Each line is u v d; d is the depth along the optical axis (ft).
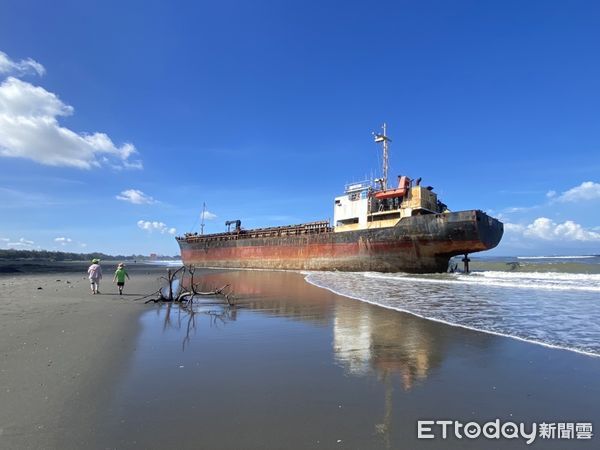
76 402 16.21
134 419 14.70
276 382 19.10
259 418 14.99
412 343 27.35
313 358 23.47
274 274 114.62
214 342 27.32
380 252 111.04
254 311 41.88
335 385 18.85
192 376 19.85
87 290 62.90
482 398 17.40
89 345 25.25
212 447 12.68
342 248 120.78
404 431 14.07
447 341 27.96
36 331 29.17
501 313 40.11
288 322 35.09
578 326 33.09
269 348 25.75
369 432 13.98
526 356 23.99
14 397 16.66
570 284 72.49
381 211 115.24
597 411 16.05
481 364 22.41
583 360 23.00
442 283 77.61
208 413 15.37
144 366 21.36
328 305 46.60
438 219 97.86
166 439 13.17
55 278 99.25
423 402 16.85
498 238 105.19
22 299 49.08
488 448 12.94
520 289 64.39
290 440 13.25
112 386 18.15
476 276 96.63
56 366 20.89
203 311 41.65
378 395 17.61
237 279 93.15
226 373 20.43
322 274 111.04
